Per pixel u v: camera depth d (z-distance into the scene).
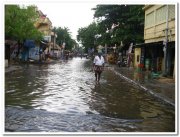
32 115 10.02
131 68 39.31
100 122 9.44
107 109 11.59
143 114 10.95
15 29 36.09
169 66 25.77
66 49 114.94
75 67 42.00
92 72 31.83
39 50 53.84
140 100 13.99
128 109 11.78
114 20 48.97
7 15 32.47
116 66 45.31
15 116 9.81
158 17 30.77
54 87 17.72
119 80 23.58
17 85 17.95
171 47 25.48
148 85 19.00
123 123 9.45
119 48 52.56
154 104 13.07
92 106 12.05
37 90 16.11
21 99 13.12
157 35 30.84
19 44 46.00
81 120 9.57
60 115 10.16
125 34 45.09
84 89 17.22
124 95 15.40
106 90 17.11
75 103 12.57
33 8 41.41
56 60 68.06
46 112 10.56
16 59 45.75
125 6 47.25
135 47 41.53
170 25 26.41
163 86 18.55
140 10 43.12
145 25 35.91
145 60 36.34
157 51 31.98
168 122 9.80
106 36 49.91
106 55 64.44
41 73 28.05
